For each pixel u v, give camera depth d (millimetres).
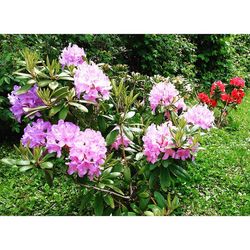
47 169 1371
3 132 2438
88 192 1470
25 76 1439
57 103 1390
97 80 1401
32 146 1421
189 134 1465
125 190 1618
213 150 2299
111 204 1425
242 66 4230
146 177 1532
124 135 1548
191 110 1572
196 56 3611
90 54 2930
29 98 1459
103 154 1337
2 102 2217
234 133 2682
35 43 2490
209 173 2021
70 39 2797
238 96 2770
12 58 2215
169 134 1429
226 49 3822
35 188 1916
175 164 1465
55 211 1740
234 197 1863
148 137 1433
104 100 1523
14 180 1983
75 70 1480
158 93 1654
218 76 3857
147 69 3334
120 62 3268
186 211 1756
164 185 1449
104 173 1410
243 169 2105
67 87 1385
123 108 1563
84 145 1318
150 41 3244
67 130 1336
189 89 2523
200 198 1836
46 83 1414
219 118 2832
